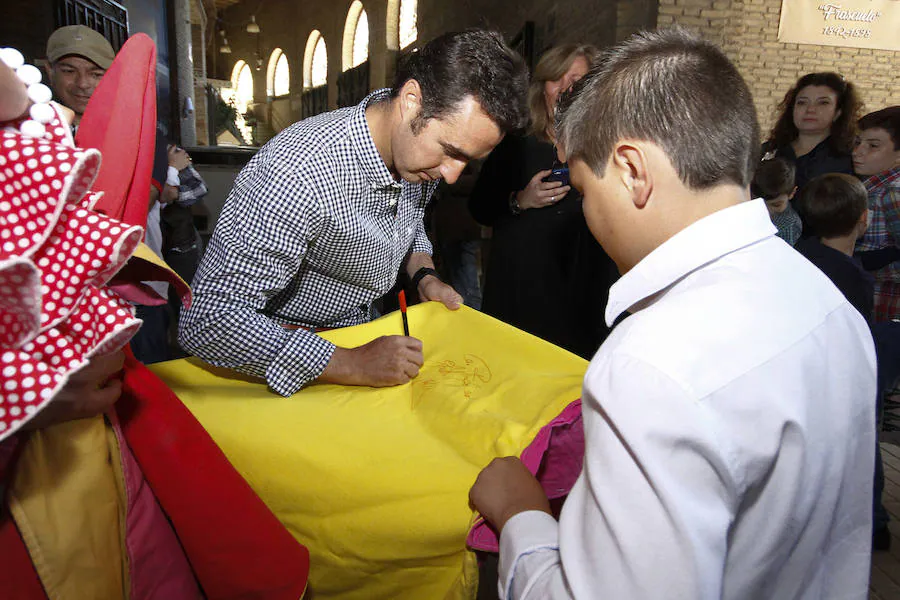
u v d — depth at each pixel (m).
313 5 19.81
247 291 1.17
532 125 2.20
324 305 1.45
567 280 2.15
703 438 0.55
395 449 1.07
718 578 0.56
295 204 1.17
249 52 24.38
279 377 1.17
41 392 0.61
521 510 0.80
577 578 0.60
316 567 1.04
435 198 2.94
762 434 0.58
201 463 0.85
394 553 0.98
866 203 2.19
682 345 0.59
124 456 0.82
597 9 6.36
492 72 1.14
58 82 2.28
